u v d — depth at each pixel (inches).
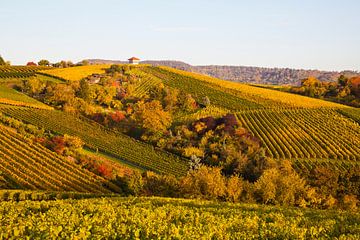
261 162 2893.7
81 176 2432.3
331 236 995.3
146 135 3759.8
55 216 962.1
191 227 921.5
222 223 995.9
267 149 3329.2
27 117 3528.5
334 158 3255.4
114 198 1400.1
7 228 858.1
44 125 3427.7
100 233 866.8
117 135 3745.1
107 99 4566.9
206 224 993.5
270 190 1941.4
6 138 2662.4
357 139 3599.9
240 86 5703.7
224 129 3649.1
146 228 894.4
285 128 3843.5
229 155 3046.3
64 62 6943.9
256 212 1214.9
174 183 2015.3
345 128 3870.6
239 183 2009.1
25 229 883.4
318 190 2429.9
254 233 959.6
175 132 3831.2
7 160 2358.5
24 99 4158.5
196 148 3351.4
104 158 2997.0
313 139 3619.6
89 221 938.1
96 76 5506.9
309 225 1077.1
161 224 949.8
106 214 1008.9
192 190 1945.1
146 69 6402.6
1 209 1053.8
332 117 4190.5
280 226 998.4
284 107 4532.5
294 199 2042.3
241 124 3917.3
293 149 3371.1
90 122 3956.7
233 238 897.5
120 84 5324.8
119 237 868.0
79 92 4549.7
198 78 5974.4
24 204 1154.7
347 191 2493.8
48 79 5093.5
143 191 2074.3
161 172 2886.3
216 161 3120.1
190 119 4124.0
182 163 3166.8
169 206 1221.1
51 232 841.5
